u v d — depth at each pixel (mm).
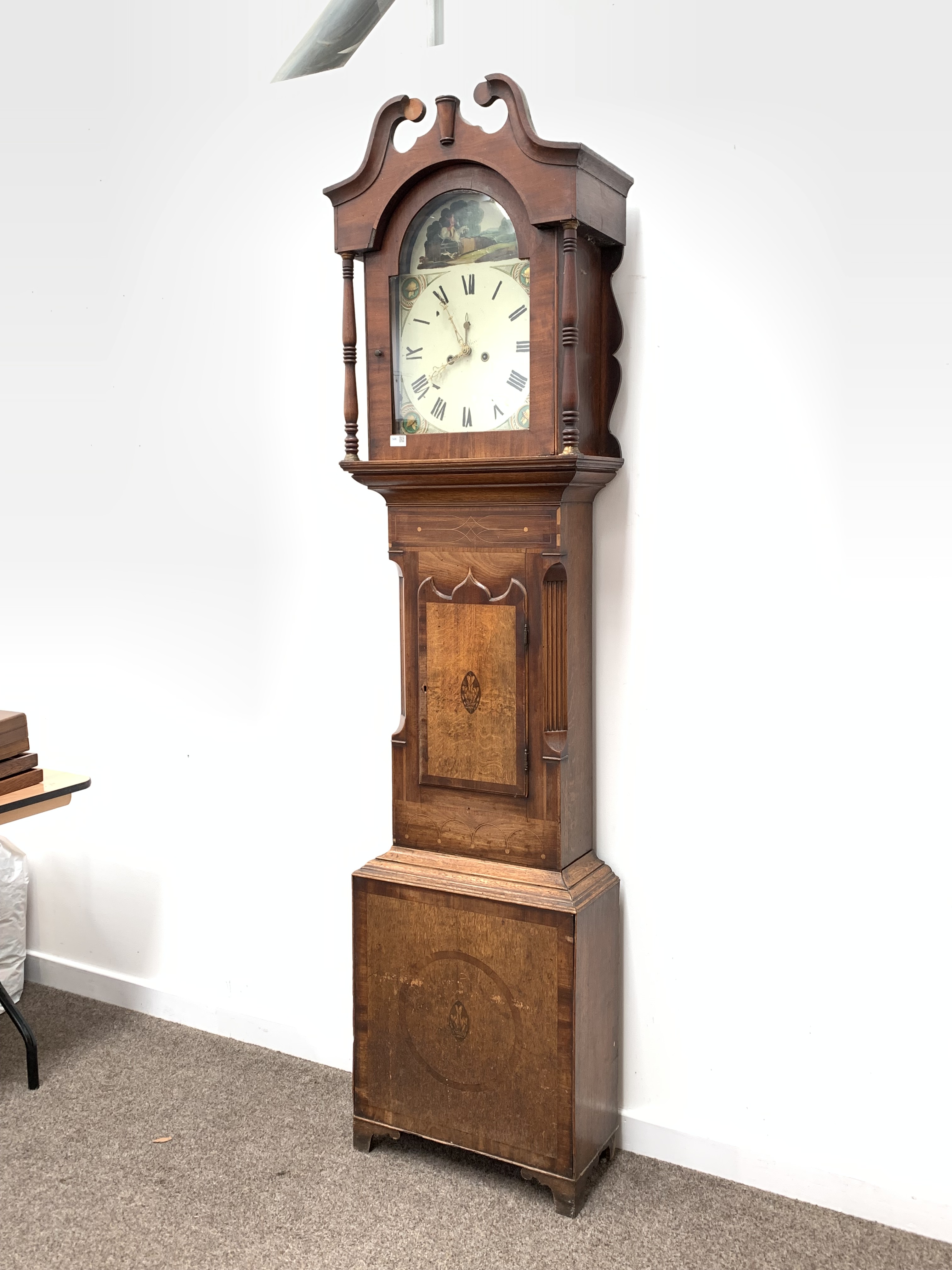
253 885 2652
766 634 2016
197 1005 2748
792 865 2041
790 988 2066
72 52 2635
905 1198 1994
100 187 2639
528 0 2098
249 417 2512
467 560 2027
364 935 2176
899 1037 1986
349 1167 2176
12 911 2912
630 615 2123
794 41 1888
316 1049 2588
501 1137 2072
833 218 1892
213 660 2641
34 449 2832
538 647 1988
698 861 2121
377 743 2445
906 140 1827
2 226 2787
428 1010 2119
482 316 1928
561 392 1864
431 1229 1990
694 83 1969
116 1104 2398
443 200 1930
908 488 1883
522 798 2039
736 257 1967
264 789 2609
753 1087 2117
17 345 2814
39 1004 2889
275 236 2424
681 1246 1945
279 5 2355
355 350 2053
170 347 2598
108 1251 1933
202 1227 1995
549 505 1934
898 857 1955
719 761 2080
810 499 1955
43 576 2871
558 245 1829
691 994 2154
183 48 2488
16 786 2346
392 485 2041
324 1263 1901
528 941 1997
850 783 1978
